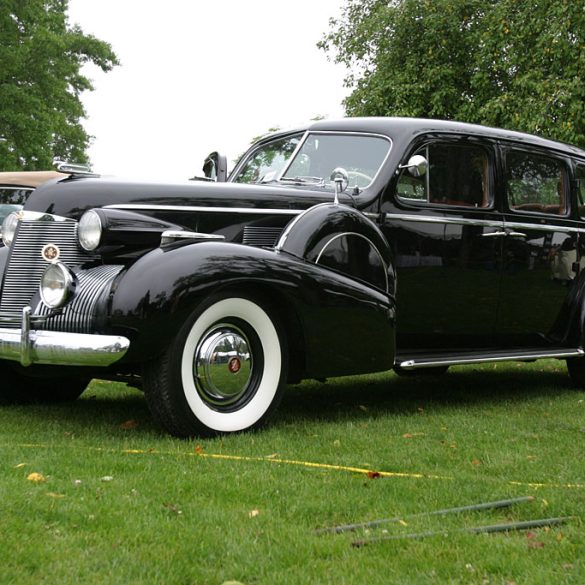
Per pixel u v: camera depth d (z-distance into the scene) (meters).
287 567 2.34
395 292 4.68
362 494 3.06
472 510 2.90
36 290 4.29
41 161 28.34
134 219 4.24
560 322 5.95
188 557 2.38
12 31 27.98
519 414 4.97
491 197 5.48
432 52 17.64
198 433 4.00
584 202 6.13
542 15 14.23
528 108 13.66
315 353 4.32
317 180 5.17
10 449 3.68
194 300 3.87
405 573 2.31
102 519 2.66
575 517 2.81
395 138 5.14
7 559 2.31
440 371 6.88
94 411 4.90
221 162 5.93
